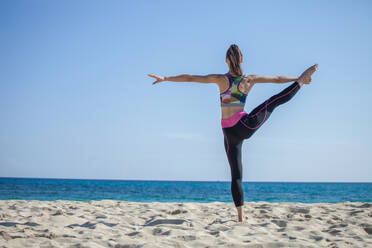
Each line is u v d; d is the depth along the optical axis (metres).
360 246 2.78
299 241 2.84
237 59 3.47
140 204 7.65
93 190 33.19
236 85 3.46
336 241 2.97
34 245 2.76
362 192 34.12
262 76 3.58
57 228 3.60
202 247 2.68
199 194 27.28
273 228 3.69
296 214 4.94
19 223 4.02
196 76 3.47
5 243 2.77
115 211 5.76
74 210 5.81
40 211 5.58
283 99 3.44
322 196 24.97
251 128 3.38
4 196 19.94
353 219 4.38
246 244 2.65
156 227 3.55
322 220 4.47
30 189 30.72
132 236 3.13
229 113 3.46
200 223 4.09
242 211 3.86
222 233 3.19
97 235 3.20
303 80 3.48
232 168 3.73
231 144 3.62
